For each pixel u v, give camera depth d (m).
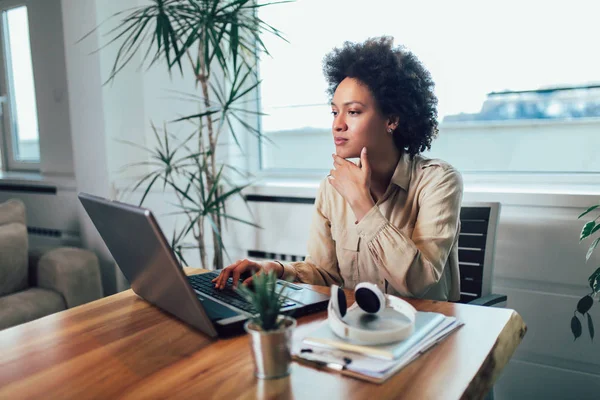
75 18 2.59
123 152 2.68
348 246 1.38
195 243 2.57
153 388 0.72
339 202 1.40
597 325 1.65
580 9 1.82
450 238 1.22
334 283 1.43
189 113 2.58
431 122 1.39
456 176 1.29
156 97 2.69
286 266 1.31
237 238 2.44
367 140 1.28
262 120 2.62
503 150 2.05
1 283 2.20
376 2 2.20
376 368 0.73
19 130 3.54
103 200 0.93
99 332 0.95
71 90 2.68
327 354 0.78
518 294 1.77
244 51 2.45
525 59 1.94
